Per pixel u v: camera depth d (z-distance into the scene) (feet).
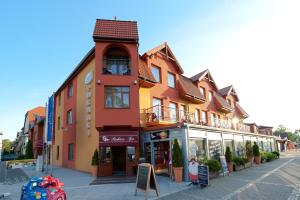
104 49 56.03
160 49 70.18
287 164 76.07
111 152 56.95
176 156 47.06
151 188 35.14
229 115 111.45
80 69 73.00
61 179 51.90
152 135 56.13
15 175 63.10
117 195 35.47
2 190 41.50
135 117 54.34
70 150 78.64
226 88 115.24
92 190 39.52
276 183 41.78
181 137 48.96
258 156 80.02
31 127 148.87
